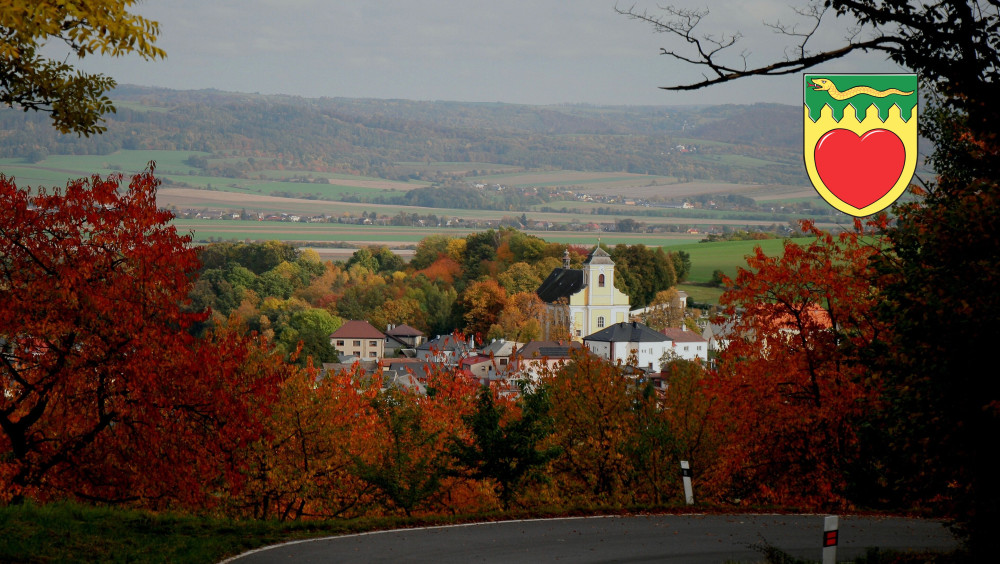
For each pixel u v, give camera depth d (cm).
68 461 3778
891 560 2519
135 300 3797
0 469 3547
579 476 5066
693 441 5331
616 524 3331
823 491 4591
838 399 4600
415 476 4256
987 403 2036
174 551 2438
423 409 5056
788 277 4825
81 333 3719
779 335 4909
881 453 2870
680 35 1934
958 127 3102
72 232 3794
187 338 3903
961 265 2112
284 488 4538
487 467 4125
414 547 2762
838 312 4703
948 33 1944
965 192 2247
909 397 2220
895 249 2912
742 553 2747
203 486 4100
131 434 3788
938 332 2117
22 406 3897
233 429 3909
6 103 3020
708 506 3853
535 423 4197
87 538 2431
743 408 4869
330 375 5078
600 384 5300
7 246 3644
